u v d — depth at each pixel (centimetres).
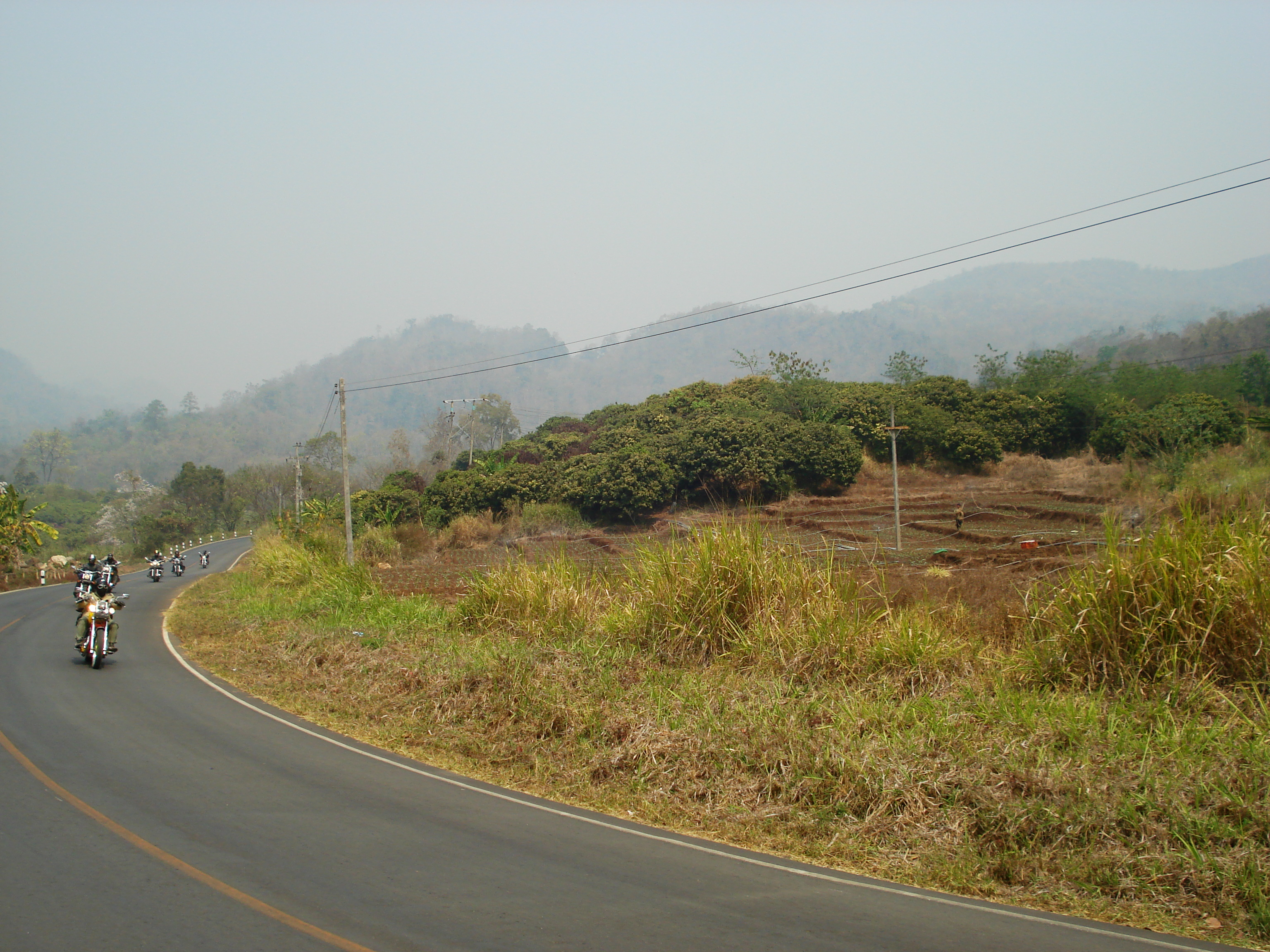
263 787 770
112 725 995
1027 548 2220
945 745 770
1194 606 900
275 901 521
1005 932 510
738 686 1013
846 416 4631
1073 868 599
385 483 5347
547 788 802
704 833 689
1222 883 562
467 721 1015
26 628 1959
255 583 2716
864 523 3161
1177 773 687
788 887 574
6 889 527
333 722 1059
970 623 1181
